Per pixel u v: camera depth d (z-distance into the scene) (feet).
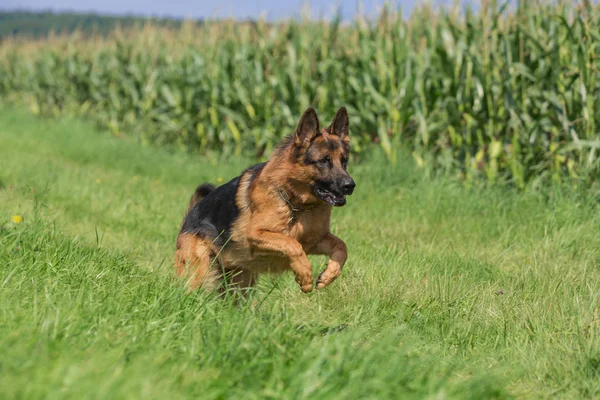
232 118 51.31
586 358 14.07
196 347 12.17
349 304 18.60
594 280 20.53
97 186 36.76
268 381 10.78
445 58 37.42
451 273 21.04
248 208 18.21
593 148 30.37
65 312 12.66
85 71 73.20
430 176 36.35
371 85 40.04
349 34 47.19
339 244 17.93
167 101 60.59
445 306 18.15
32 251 17.42
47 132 63.67
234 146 53.78
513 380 14.01
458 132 37.14
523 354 14.97
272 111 50.37
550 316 17.26
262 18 53.06
